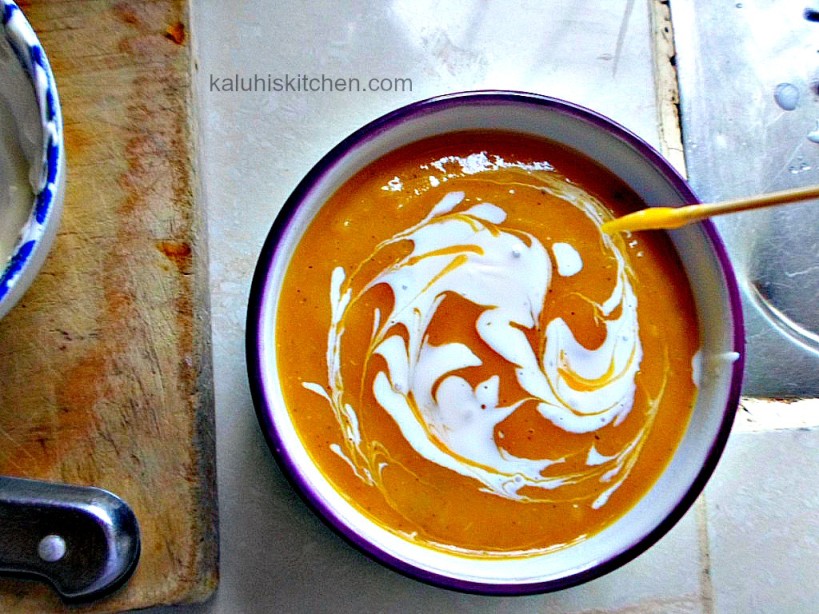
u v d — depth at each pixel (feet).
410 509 0.82
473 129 0.87
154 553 0.80
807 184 1.02
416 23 0.98
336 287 0.84
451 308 0.85
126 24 0.85
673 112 1.02
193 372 0.82
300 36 0.96
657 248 0.88
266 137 0.94
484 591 0.76
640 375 0.86
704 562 0.90
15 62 0.73
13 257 0.68
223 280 0.91
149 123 0.85
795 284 1.01
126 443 0.81
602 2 1.01
